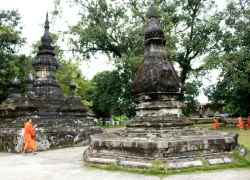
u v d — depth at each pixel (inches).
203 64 991.6
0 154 484.4
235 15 1064.8
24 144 488.7
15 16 948.6
